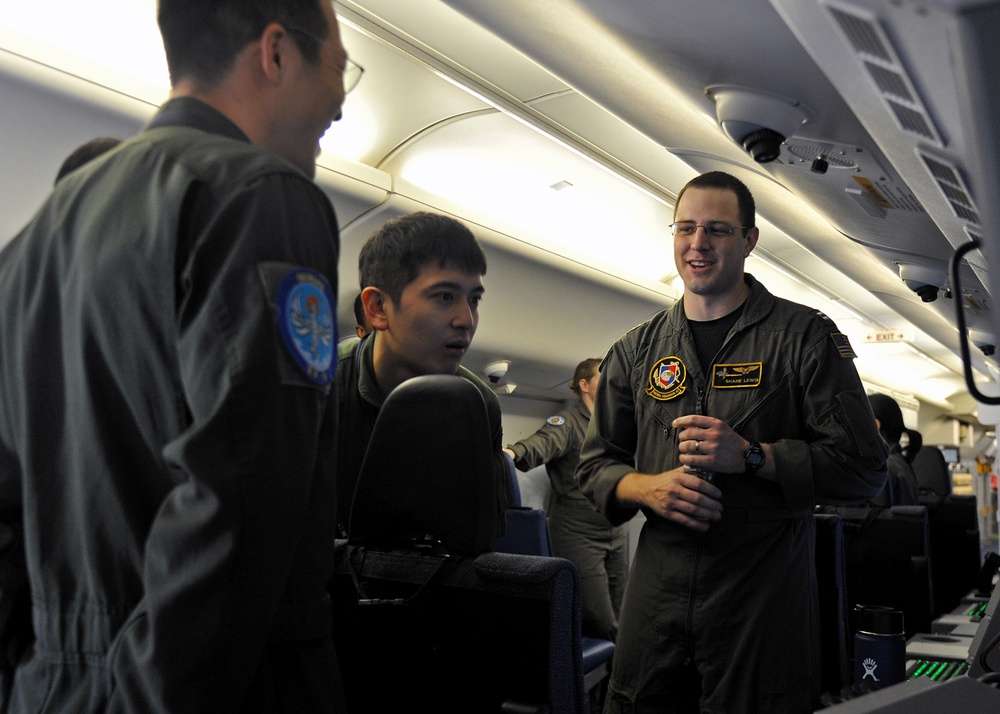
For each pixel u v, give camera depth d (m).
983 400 0.88
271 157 0.95
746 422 2.07
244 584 0.83
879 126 1.10
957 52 0.69
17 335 0.98
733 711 1.95
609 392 2.33
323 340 0.93
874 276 5.31
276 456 0.85
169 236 0.88
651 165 3.88
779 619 1.97
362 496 1.64
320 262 0.96
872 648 2.25
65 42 2.54
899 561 4.52
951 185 1.16
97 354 0.91
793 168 2.63
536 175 3.93
